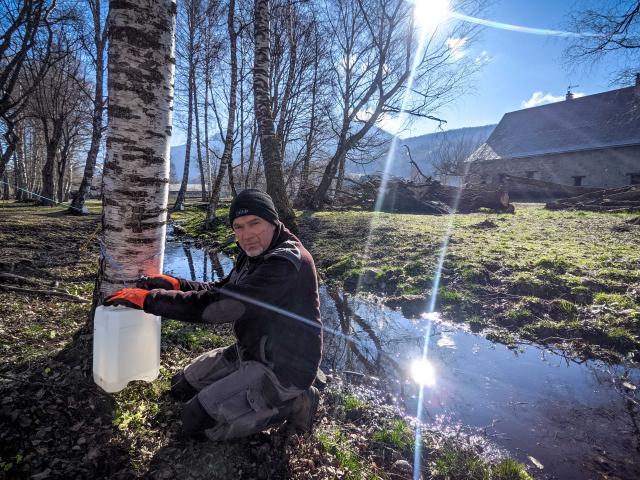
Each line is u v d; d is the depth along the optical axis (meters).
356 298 5.66
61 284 5.05
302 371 2.09
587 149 29.30
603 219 10.91
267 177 8.36
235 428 2.07
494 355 3.90
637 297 4.61
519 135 35.66
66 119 25.02
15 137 12.60
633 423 2.78
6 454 1.85
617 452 2.47
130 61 2.36
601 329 4.10
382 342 4.21
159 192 2.60
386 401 3.07
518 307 4.81
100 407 2.21
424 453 2.45
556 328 4.29
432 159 54.25
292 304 2.03
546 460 2.40
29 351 2.87
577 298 4.83
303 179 18.88
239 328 2.17
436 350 4.00
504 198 14.82
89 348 2.59
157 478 1.89
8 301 4.12
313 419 2.57
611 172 28.52
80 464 1.88
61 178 26.19
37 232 9.28
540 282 5.20
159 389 2.48
